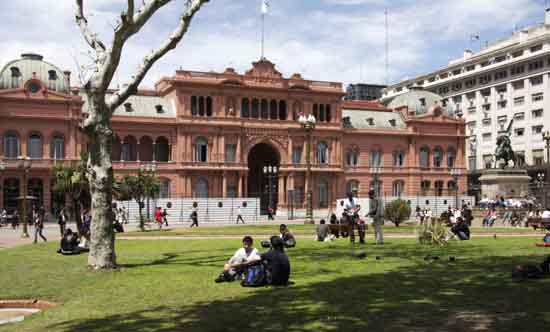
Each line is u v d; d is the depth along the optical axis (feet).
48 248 99.50
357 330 35.47
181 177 279.69
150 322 38.81
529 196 231.30
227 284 54.29
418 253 84.07
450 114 358.64
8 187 244.83
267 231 147.64
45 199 250.16
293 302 44.52
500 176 231.91
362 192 325.83
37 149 253.03
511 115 388.57
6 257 83.20
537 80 369.91
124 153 278.46
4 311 47.96
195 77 284.82
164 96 302.66
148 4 65.31
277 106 302.25
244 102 298.76
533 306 42.16
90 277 61.00
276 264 52.70
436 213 280.31
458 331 35.19
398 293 48.16
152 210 223.10
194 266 69.36
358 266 67.62
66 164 254.47
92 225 67.77
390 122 341.00
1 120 246.47
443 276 58.18
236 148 291.58
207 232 145.38
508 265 67.31
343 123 327.06
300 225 181.68
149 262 74.59
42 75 256.52
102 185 67.46
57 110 255.70
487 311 40.60
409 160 338.34
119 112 275.39
